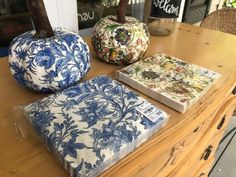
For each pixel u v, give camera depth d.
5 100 0.47
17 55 0.44
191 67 0.56
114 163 0.34
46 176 0.32
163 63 0.57
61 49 0.44
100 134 0.35
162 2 0.74
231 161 1.30
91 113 0.38
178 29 0.89
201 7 1.64
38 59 0.42
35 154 0.36
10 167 0.34
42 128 0.36
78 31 0.81
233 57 0.67
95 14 0.86
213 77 0.53
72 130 0.35
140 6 0.99
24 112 0.40
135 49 0.56
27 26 0.70
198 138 0.60
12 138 0.38
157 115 0.40
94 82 0.47
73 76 0.46
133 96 0.43
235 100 0.69
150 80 0.50
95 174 0.31
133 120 0.38
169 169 0.53
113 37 0.55
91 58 0.63
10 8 0.66
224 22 1.05
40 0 0.43
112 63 0.60
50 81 0.45
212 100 0.49
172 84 0.49
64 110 0.39
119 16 0.56
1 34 0.67
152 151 0.37
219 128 0.78
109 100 0.42
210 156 0.90
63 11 0.73
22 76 0.45
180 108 0.44
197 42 0.77
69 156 0.32
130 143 0.35
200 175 0.87
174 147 0.47
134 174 0.37
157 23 0.82
